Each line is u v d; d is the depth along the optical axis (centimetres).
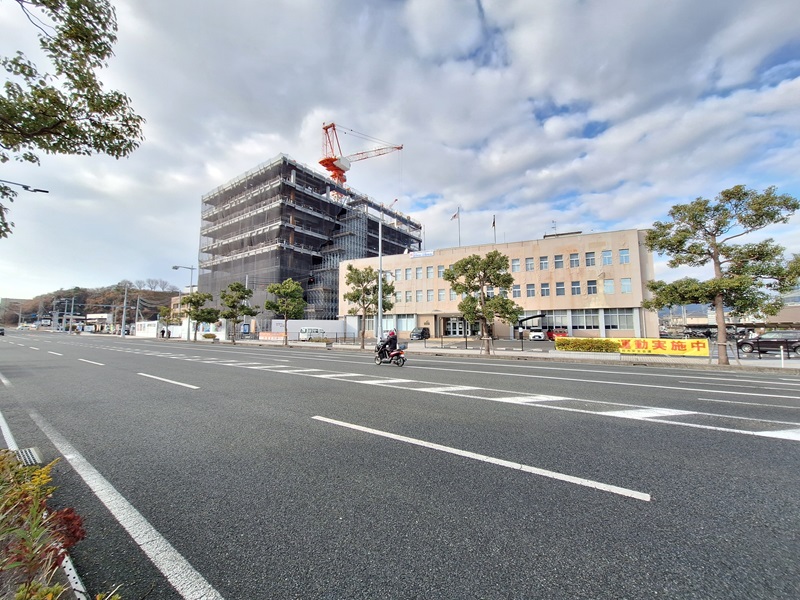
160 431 550
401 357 1552
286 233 6219
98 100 369
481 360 1889
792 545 259
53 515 243
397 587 218
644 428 552
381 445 476
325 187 7125
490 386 958
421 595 211
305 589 217
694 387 967
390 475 381
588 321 3969
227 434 531
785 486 355
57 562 217
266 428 560
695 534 272
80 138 373
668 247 1708
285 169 6288
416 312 4794
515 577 225
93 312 10488
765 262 1538
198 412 668
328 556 248
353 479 372
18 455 447
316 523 290
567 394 839
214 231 7244
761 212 1498
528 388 927
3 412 682
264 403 742
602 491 343
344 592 214
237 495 339
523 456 433
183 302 4681
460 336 4688
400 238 8688
